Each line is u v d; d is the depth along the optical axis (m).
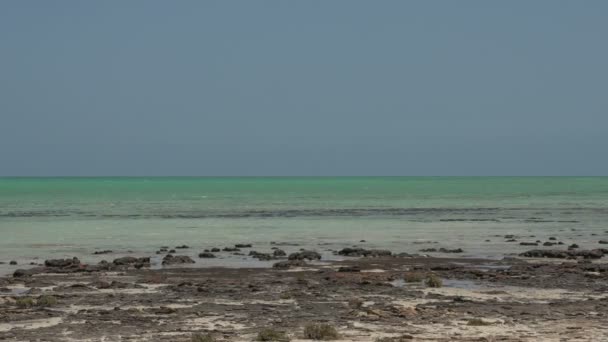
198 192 187.12
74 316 25.22
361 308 26.58
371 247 53.94
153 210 104.06
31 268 40.81
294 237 62.84
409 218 87.81
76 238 61.53
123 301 28.53
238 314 25.64
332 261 44.22
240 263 43.56
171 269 40.19
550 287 32.50
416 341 20.80
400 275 36.72
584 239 60.41
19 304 27.33
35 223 78.75
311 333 21.53
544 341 20.70
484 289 31.92
